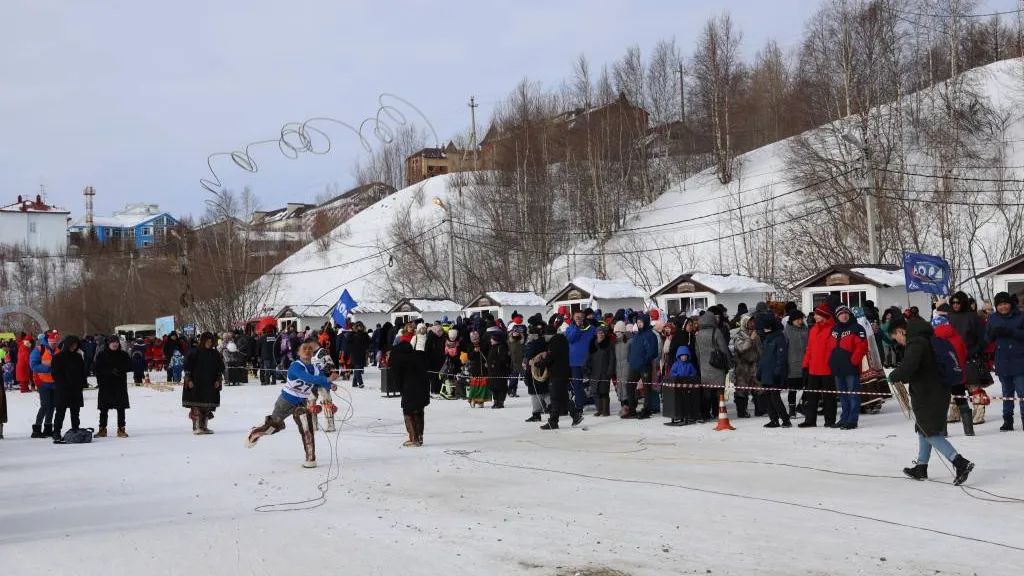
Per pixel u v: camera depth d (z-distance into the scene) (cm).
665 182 7506
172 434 1709
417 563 674
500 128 7606
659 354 1694
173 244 7062
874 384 1562
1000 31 7375
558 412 1603
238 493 1018
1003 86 5906
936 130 5294
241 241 6694
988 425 1388
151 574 666
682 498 902
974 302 1484
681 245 5512
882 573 615
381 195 10462
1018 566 624
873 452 1179
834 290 2966
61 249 10231
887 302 2848
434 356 2367
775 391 1468
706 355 1553
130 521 877
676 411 1569
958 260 4031
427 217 8350
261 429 1202
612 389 2281
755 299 3497
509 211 6750
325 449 1386
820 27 6544
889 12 5947
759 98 8194
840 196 4788
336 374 1655
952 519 775
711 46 7725
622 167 7438
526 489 984
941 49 6581
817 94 6419
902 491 913
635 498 909
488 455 1275
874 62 5841
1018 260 2539
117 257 7794
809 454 1188
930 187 4806
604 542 723
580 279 3972
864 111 5241
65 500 1011
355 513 878
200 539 779
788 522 777
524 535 756
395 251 7369
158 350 4728
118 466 1276
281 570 664
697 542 714
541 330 1798
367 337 2814
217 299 6275
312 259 8994
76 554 738
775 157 6800
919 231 4278
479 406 2070
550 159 7500
